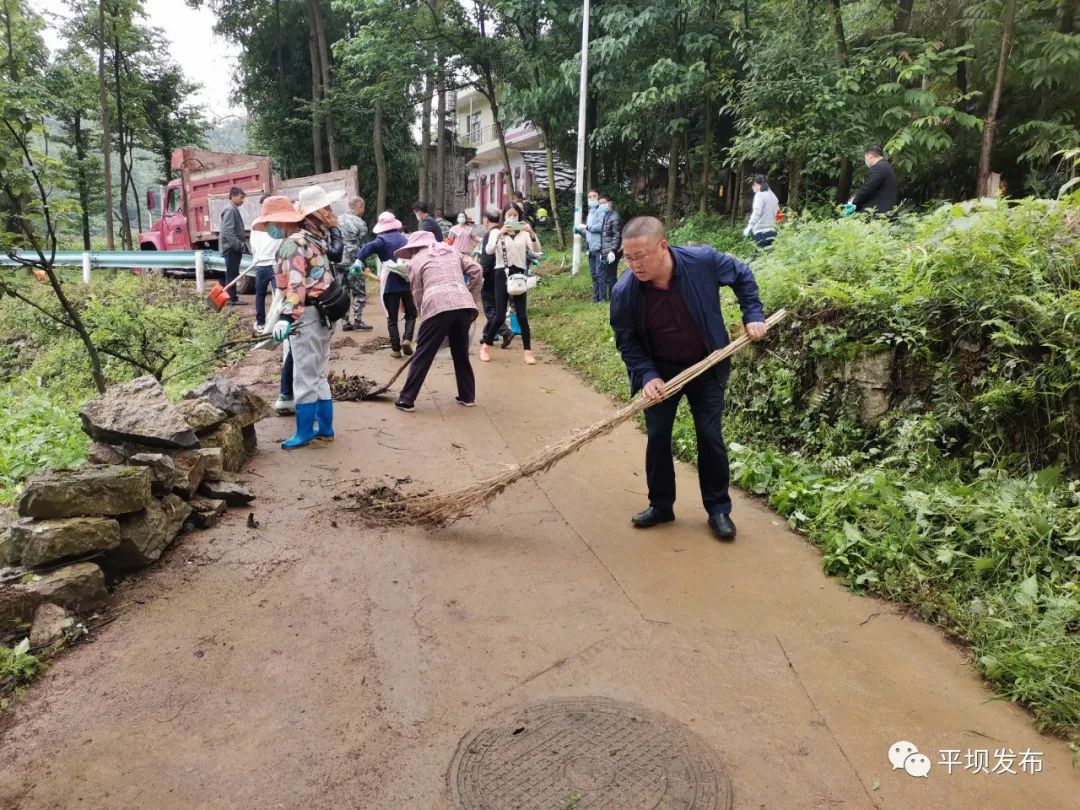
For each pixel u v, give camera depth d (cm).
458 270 662
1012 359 391
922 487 405
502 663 290
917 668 286
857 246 547
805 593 343
